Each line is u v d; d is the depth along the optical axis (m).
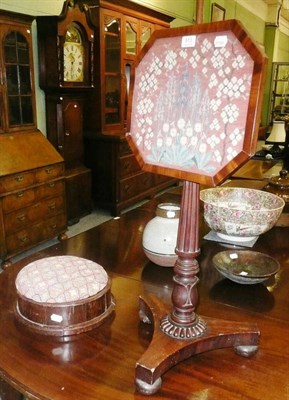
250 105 0.62
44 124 3.55
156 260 1.19
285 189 2.03
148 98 0.76
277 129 3.98
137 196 4.35
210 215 1.38
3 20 2.78
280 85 10.04
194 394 0.71
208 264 1.25
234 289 1.10
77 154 3.68
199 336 0.80
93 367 0.77
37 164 2.98
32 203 2.96
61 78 3.27
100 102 3.94
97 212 4.11
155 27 4.63
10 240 2.81
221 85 0.65
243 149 0.64
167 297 1.04
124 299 1.03
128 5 4.05
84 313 0.87
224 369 0.78
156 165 0.75
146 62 0.76
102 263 1.24
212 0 6.38
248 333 0.81
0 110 2.88
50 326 0.86
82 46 3.50
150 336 0.87
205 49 0.67
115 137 3.81
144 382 0.71
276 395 0.72
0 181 2.66
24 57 3.04
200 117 0.69
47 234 3.17
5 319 0.92
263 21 9.48
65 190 3.38
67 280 0.92
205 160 0.68
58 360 0.79
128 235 1.48
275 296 1.06
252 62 0.62
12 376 0.75
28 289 0.89
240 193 1.65
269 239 1.47
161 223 1.19
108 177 3.97
